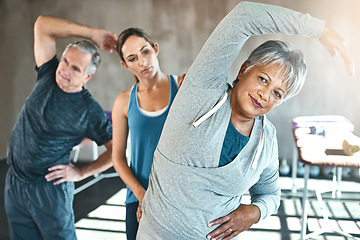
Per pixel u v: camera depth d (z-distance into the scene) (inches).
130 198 67.1
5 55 221.1
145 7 207.0
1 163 219.9
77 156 220.4
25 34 217.8
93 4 210.8
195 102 41.3
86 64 73.7
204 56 39.7
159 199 46.1
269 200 53.2
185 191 43.9
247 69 41.6
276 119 203.0
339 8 186.9
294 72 40.3
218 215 46.6
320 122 158.1
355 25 186.4
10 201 77.2
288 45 41.8
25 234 79.1
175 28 205.9
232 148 43.3
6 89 224.2
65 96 75.1
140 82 66.2
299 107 199.9
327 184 177.9
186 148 42.3
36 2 214.4
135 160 66.4
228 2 198.5
